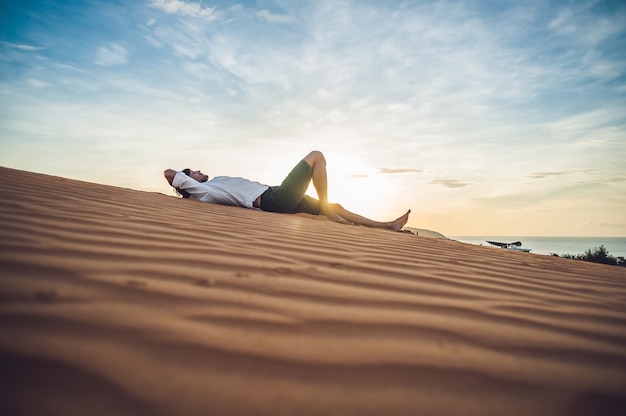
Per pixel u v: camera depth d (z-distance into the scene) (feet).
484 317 3.74
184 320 2.73
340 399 2.03
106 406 1.73
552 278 6.84
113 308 2.79
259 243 6.68
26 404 1.69
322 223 13.51
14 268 3.41
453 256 8.58
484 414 2.06
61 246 4.36
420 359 2.61
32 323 2.41
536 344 3.15
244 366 2.22
